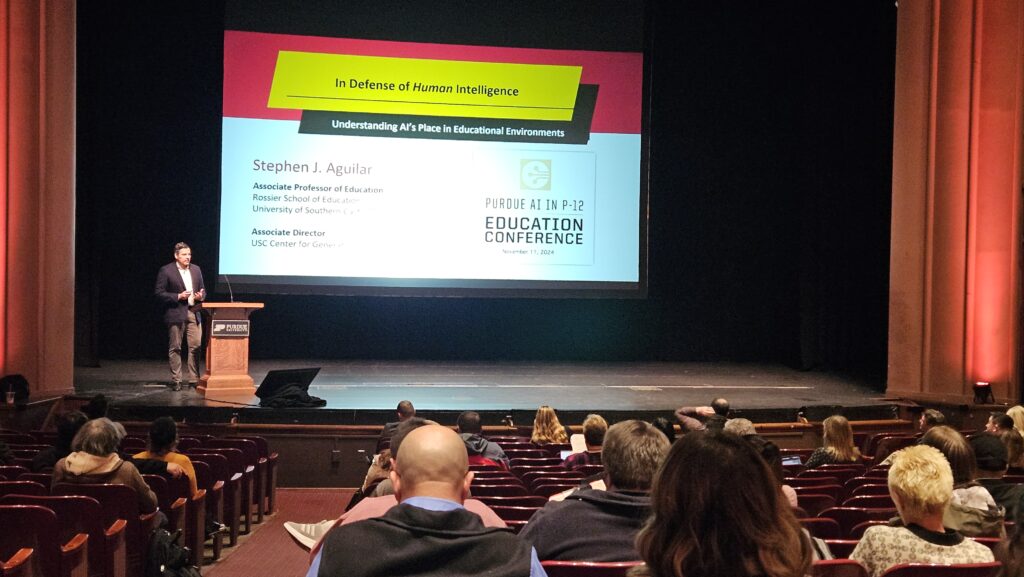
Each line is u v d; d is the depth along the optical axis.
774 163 14.58
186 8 13.29
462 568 1.70
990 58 10.12
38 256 9.29
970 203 10.22
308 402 8.98
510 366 13.43
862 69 13.88
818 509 4.42
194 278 10.17
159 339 13.51
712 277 14.66
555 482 4.82
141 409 8.79
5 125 9.12
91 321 12.35
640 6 13.02
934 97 10.33
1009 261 10.16
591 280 13.05
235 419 8.70
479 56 12.79
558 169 12.98
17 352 9.16
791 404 9.87
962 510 3.33
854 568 2.60
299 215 12.56
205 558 5.88
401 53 12.67
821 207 14.00
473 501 2.55
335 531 1.75
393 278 12.74
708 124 14.45
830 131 14.02
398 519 1.76
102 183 13.27
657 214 14.54
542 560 2.58
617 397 10.20
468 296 12.85
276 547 6.21
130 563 4.30
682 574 1.42
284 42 12.47
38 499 3.84
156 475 4.86
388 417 8.84
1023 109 10.12
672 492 1.47
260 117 12.48
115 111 13.24
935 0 10.29
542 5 12.88
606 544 2.54
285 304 14.02
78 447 4.43
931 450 2.78
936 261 10.34
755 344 14.80
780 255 14.70
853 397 10.70
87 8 12.52
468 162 12.82
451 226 12.81
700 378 12.38
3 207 9.11
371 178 12.66
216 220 12.45
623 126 13.04
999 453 4.00
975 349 10.22
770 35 14.31
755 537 1.41
